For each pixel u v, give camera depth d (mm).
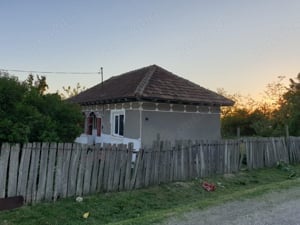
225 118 30906
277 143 14305
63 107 9828
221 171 11938
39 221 6422
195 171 11016
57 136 8953
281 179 11891
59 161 7816
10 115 8016
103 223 6504
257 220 5637
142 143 14289
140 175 9398
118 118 16578
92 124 20094
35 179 7426
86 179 8281
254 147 13344
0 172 6945
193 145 11031
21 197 7188
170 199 8648
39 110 9203
